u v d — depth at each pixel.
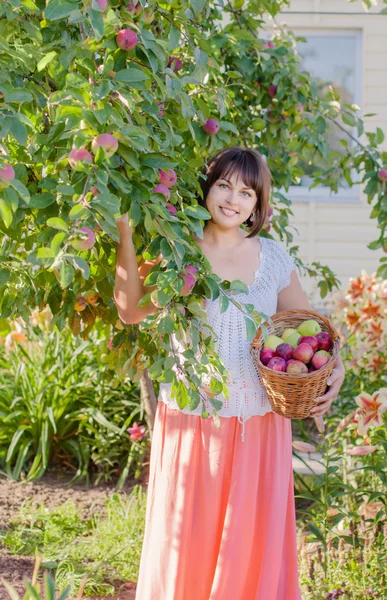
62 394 4.32
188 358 1.91
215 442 2.25
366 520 2.89
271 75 3.37
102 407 4.31
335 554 2.92
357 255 6.36
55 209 1.80
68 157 1.60
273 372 2.08
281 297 2.54
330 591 2.68
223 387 1.99
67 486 4.05
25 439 4.34
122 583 2.96
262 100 3.40
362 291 4.11
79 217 1.52
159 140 1.93
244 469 2.26
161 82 1.83
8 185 1.47
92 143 1.58
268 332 2.35
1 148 1.63
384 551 2.84
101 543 3.21
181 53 2.73
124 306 2.14
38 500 3.84
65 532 3.44
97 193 1.63
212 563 2.29
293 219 6.37
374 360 3.78
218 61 3.04
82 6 1.60
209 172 2.37
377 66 6.21
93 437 4.41
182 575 2.28
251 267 2.41
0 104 1.56
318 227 6.36
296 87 3.32
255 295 2.38
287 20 6.20
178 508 2.27
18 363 4.52
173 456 2.29
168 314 1.85
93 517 3.65
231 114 3.06
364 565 2.78
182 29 2.54
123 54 1.78
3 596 2.74
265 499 2.31
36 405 4.27
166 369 1.92
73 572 2.90
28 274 2.44
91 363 4.43
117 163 1.72
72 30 2.01
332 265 6.38
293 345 2.24
